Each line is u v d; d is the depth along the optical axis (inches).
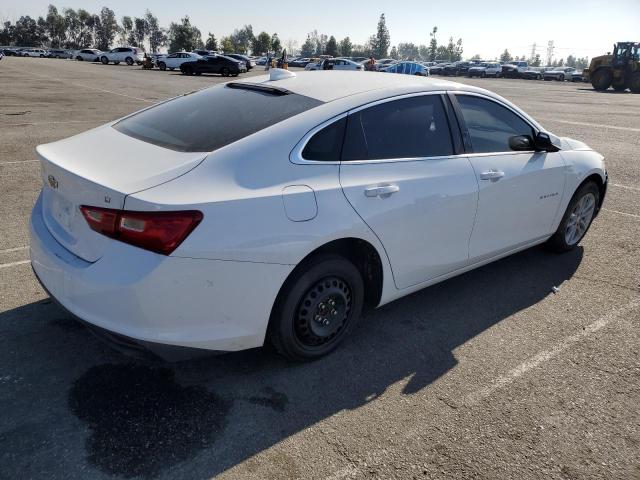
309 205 107.4
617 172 335.6
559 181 172.1
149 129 123.6
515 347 134.0
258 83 138.6
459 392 115.3
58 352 122.0
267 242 101.5
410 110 132.3
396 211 122.3
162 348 97.6
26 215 213.6
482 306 154.8
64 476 88.4
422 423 105.2
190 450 95.3
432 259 137.3
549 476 93.4
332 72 149.9
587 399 114.7
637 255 197.8
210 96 138.6
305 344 119.9
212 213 95.7
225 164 103.5
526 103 816.3
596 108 757.9
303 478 90.7
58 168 105.1
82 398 107.0
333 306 121.3
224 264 97.6
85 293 97.2
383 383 117.3
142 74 1384.1
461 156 141.0
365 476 91.6
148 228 91.8
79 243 101.9
